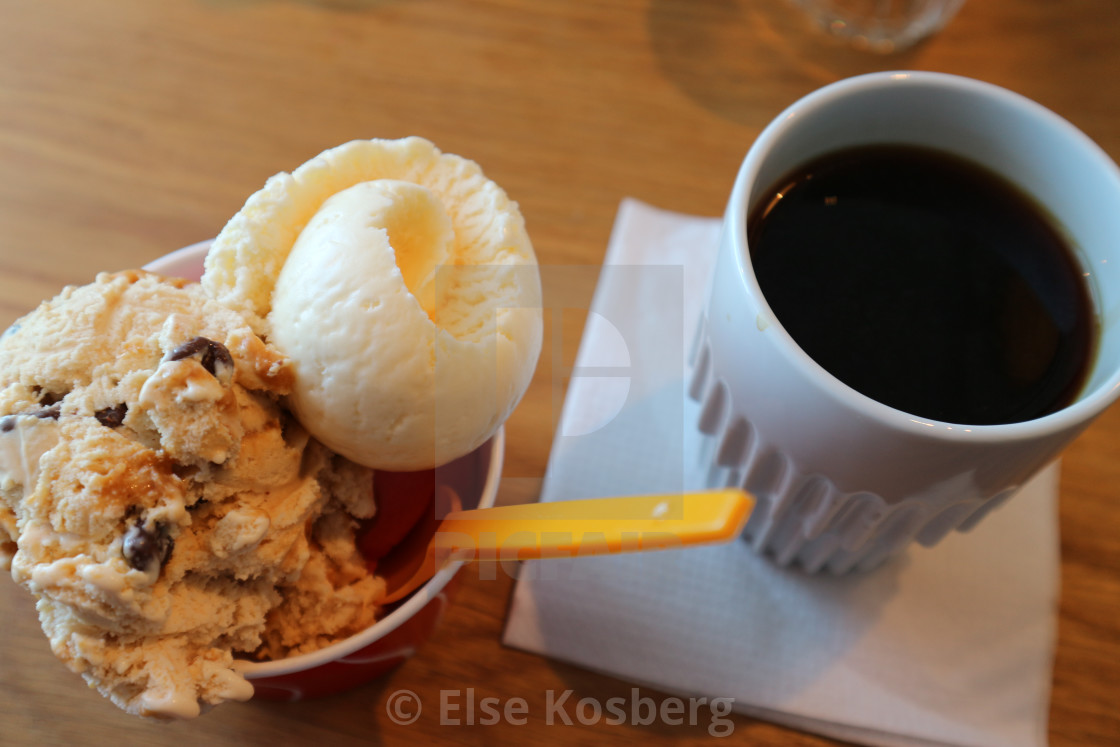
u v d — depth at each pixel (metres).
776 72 0.35
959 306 0.25
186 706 0.21
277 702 0.26
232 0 0.36
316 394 0.22
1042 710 0.26
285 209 0.23
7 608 0.26
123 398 0.22
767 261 0.26
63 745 0.25
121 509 0.21
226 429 0.22
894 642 0.27
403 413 0.22
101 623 0.21
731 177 0.34
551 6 0.36
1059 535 0.28
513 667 0.27
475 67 0.35
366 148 0.24
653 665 0.27
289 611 0.24
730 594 0.28
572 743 0.26
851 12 0.36
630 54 0.36
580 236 0.32
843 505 0.24
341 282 0.22
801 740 0.26
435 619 0.26
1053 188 0.26
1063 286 0.25
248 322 0.23
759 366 0.23
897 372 0.24
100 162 0.33
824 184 0.27
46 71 0.34
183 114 0.34
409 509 0.26
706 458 0.28
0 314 0.30
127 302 0.23
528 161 0.33
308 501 0.23
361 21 0.36
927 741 0.26
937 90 0.26
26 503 0.21
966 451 0.22
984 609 0.28
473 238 0.24
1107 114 0.34
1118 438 0.30
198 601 0.22
